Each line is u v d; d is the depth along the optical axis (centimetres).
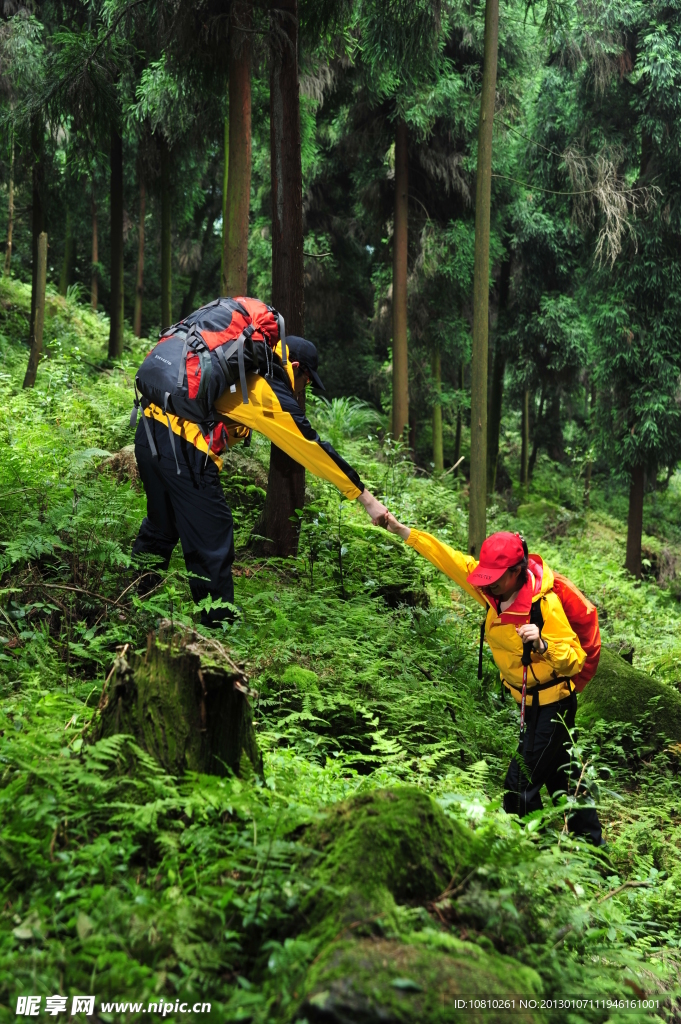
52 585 433
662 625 1017
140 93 1080
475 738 452
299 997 180
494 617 370
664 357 1398
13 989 184
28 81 1146
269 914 213
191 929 210
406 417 1359
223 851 242
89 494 518
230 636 422
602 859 360
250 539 631
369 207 1555
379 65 932
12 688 369
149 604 385
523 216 1563
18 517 505
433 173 1452
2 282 1580
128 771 262
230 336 419
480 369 855
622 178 1389
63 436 715
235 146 885
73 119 1027
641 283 1388
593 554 1522
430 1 832
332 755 399
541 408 2348
